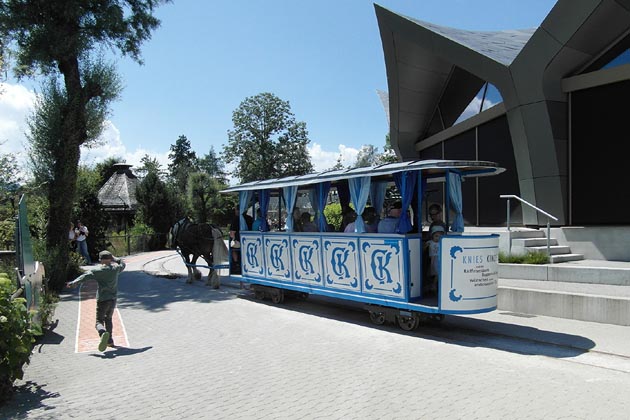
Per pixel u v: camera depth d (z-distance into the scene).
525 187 13.46
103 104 16.47
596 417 4.48
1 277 5.48
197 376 5.93
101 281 7.49
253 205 11.91
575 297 8.29
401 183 8.00
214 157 85.38
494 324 8.23
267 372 6.00
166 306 10.95
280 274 10.57
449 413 4.61
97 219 24.48
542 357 6.46
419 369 5.99
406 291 7.77
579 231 12.02
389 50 18.12
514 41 19.83
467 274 7.24
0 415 4.80
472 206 16.55
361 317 9.34
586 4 11.40
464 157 17.38
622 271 9.11
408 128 20.83
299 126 59.94
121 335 8.24
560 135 12.81
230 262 12.92
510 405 4.79
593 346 6.82
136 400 5.17
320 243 9.42
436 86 19.20
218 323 8.99
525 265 10.32
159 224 34.56
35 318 7.79
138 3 16.64
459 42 15.10
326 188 9.59
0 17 13.99
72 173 15.05
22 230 7.91
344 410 4.73
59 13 14.59
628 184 11.77
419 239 7.98
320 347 7.12
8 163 14.68
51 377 6.04
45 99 15.37
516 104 13.26
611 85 12.05
